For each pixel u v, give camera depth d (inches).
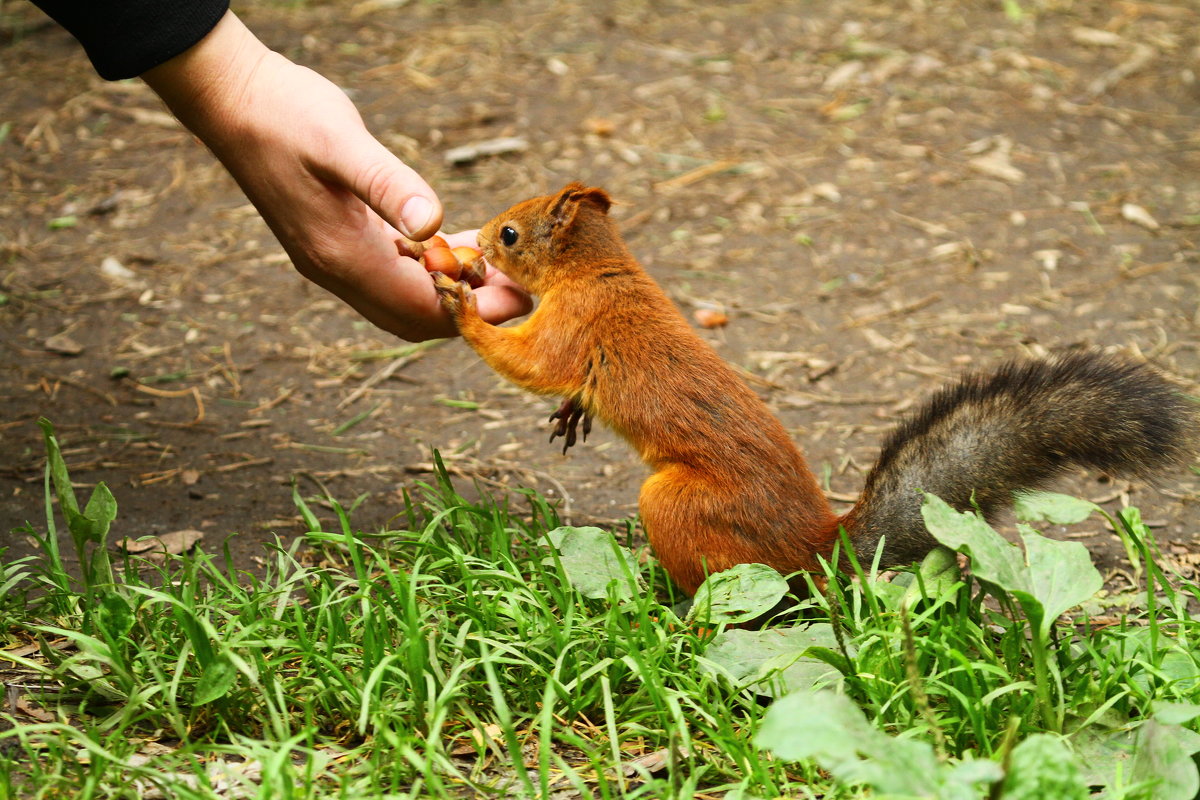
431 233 59.2
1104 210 78.3
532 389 61.6
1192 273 74.5
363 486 65.8
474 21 107.7
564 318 61.2
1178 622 57.7
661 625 58.6
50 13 59.4
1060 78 95.3
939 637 56.8
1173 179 81.0
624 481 66.2
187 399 69.8
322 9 109.3
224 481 65.8
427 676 56.0
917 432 59.1
